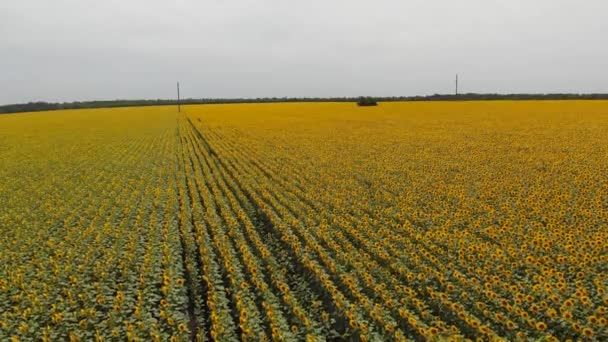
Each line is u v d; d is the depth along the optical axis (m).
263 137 38.72
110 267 11.52
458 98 115.94
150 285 10.31
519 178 19.89
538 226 12.80
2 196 20.47
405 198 16.92
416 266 10.59
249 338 8.06
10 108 130.38
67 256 12.24
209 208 16.20
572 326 7.41
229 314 9.17
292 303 9.13
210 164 26.14
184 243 13.51
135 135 46.31
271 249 12.81
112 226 15.07
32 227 15.34
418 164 24.27
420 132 40.19
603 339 7.29
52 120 75.25
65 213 16.97
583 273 9.32
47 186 22.09
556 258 10.48
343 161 25.78
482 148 29.23
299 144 33.56
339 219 14.29
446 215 14.70
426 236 12.46
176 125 57.09
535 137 33.78
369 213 15.64
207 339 8.62
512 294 8.90
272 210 15.94
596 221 13.24
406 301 9.01
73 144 39.66
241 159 27.17
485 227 13.41
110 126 59.59
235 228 14.08
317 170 23.25
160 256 11.98
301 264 11.34
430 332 7.55
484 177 20.42
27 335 8.45
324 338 8.02
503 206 15.36
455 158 25.83
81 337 8.29
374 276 10.34
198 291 10.48
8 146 39.78
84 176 24.33
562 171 21.05
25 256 12.73
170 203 17.36
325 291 9.76
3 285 10.34
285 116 64.69
